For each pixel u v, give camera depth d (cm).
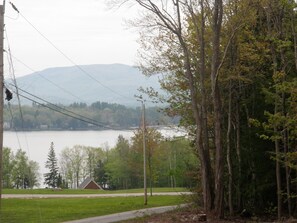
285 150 2219
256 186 2745
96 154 10006
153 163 5294
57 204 4206
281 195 2497
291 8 2167
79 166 9994
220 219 2284
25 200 4597
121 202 4450
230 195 2620
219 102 2311
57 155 10550
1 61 1661
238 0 2395
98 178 9956
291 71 2502
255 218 2478
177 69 2775
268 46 2434
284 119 2070
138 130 5112
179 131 2997
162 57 3316
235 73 2498
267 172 2769
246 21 2416
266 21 2484
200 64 2456
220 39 2495
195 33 2592
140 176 7600
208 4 2405
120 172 8756
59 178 9919
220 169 2297
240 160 2706
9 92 1722
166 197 5094
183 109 2889
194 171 2944
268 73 2625
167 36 2714
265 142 2744
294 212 2608
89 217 3166
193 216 2417
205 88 2498
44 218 3109
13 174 9106
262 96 2697
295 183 2673
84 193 6512
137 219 2653
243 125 2805
